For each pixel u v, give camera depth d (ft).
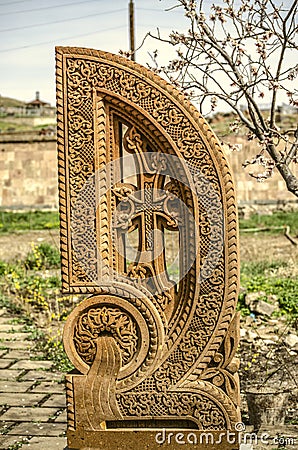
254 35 16.17
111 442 12.51
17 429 16.12
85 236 12.39
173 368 12.46
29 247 54.80
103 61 12.16
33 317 28.30
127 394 12.51
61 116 12.26
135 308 12.40
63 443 15.11
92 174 12.31
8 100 224.94
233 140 74.33
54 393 19.02
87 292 12.44
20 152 86.63
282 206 77.25
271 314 27.30
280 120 78.07
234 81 16.07
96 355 12.47
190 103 12.12
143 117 12.16
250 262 42.32
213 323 12.34
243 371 18.13
